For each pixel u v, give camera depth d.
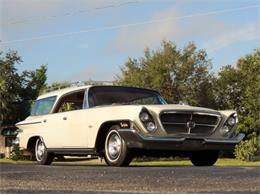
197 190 3.13
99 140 7.58
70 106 8.54
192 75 49.34
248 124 49.84
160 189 3.21
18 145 9.91
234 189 3.16
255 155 29.86
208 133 7.25
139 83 47.47
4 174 4.52
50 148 8.80
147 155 7.19
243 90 51.91
